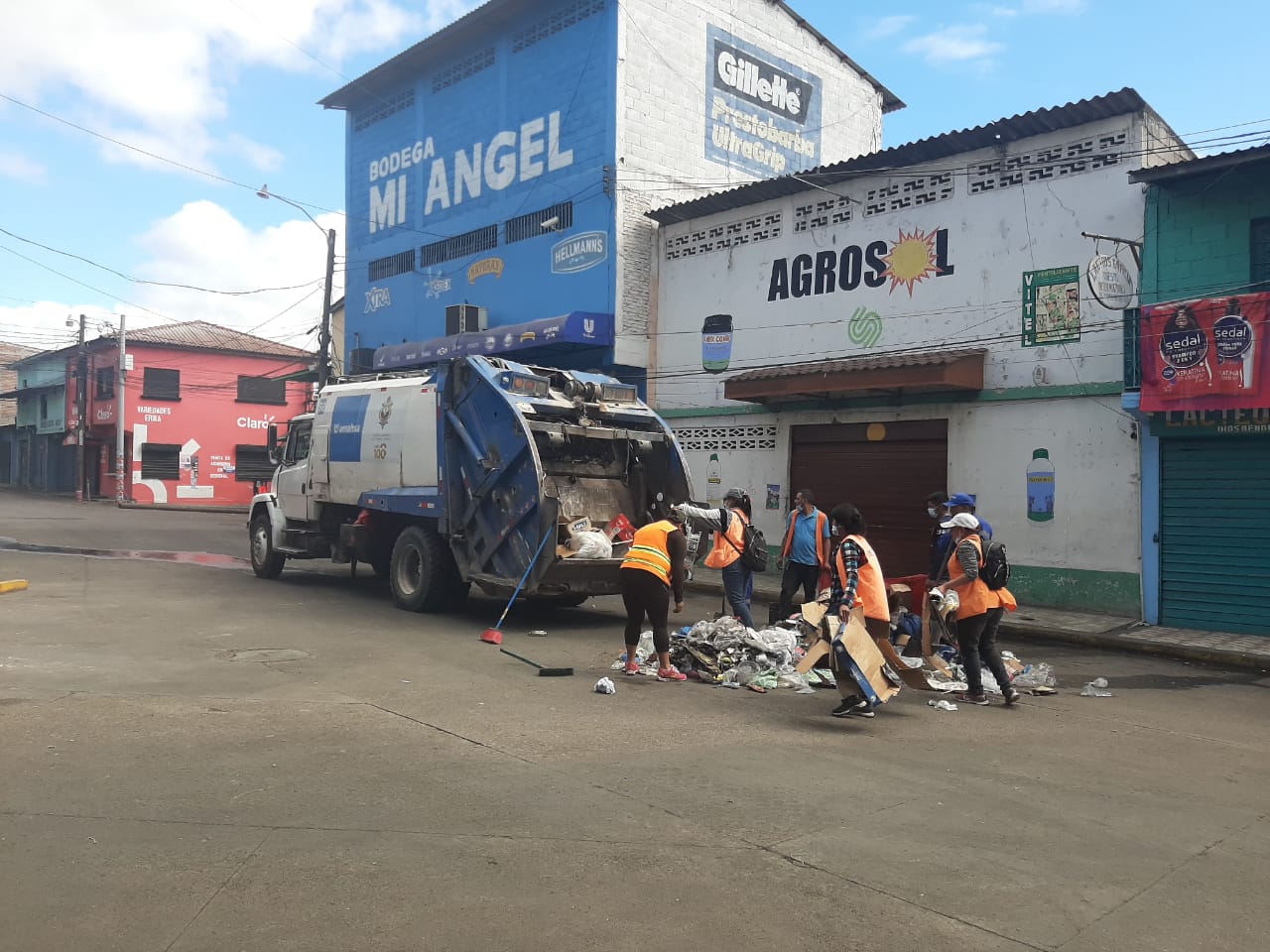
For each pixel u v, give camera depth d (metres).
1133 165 12.59
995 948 3.52
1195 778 5.90
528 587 10.57
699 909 3.75
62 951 3.29
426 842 4.35
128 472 39.69
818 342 16.27
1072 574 13.06
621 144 18.67
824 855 4.36
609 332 18.52
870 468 15.51
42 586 13.42
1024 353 13.59
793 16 21.92
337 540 14.20
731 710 7.34
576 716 6.90
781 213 16.89
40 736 5.84
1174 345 11.70
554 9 19.94
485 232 21.55
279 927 3.50
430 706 7.04
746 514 10.37
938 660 8.26
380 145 24.70
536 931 3.53
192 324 44.03
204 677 7.74
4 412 59.53
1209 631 11.89
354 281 25.69
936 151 14.48
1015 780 5.68
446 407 11.73
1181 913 3.86
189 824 4.49
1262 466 11.59
